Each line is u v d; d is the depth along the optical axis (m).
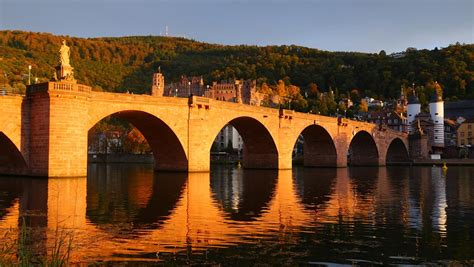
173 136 74.94
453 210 34.41
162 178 67.25
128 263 18.91
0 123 56.22
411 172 96.38
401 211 33.72
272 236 24.28
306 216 30.98
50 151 56.62
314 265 18.98
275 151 98.62
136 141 173.25
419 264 19.28
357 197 43.22
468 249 21.84
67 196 40.19
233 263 19.12
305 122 105.56
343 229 26.38
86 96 60.00
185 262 19.17
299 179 68.88
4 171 61.59
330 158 118.06
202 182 60.25
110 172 88.69
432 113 178.50
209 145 79.94
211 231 25.42
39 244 21.66
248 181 63.12
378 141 137.75
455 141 189.25
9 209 31.98
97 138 184.00
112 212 31.77
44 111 57.22
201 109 77.94
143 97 69.00
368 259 19.97
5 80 124.00
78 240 22.86
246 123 93.81
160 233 24.70
